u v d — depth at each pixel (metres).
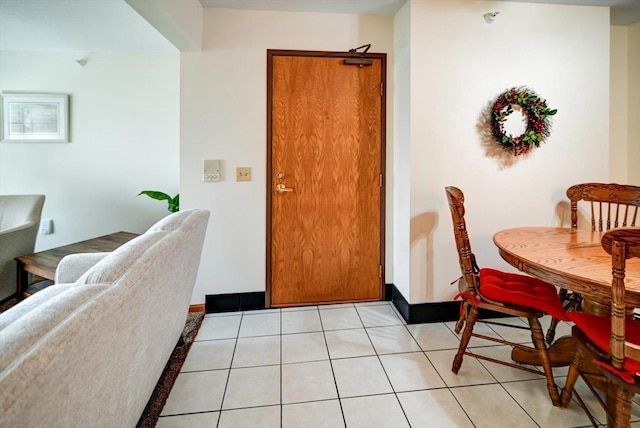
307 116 2.47
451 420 1.42
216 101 2.39
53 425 0.59
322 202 2.54
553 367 1.72
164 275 1.15
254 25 2.38
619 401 1.12
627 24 2.69
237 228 2.48
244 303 2.52
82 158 3.23
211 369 1.78
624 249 0.99
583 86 2.36
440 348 1.99
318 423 1.41
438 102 2.25
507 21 2.28
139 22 2.57
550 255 1.47
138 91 3.24
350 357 1.89
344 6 2.33
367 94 2.51
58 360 0.58
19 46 3.03
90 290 0.77
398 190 2.49
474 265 1.87
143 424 1.39
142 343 1.03
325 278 2.59
